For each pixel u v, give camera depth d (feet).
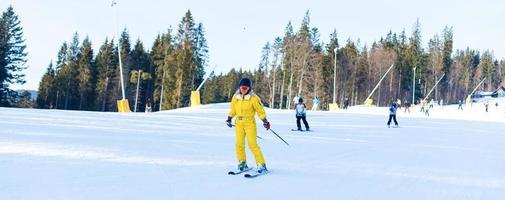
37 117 50.26
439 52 332.60
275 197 18.22
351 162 28.94
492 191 21.52
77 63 225.97
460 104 173.37
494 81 430.61
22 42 199.93
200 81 212.64
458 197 19.86
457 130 69.97
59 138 31.58
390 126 73.05
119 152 26.94
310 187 20.43
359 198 18.80
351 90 269.64
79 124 44.47
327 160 29.25
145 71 243.60
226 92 331.36
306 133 51.37
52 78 225.35
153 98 228.22
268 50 276.00
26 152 24.66
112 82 225.56
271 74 265.34
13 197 15.99
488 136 59.62
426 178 24.27
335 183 21.63
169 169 22.72
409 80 297.53
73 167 21.57
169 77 196.34
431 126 77.82
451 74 344.08
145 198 16.89
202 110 100.78
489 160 33.47
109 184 18.70
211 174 22.18
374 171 25.80
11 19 197.36
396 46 312.91
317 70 237.66
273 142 38.65
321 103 245.24
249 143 22.97
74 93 222.28
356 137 49.32
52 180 18.75
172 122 55.93
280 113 100.12
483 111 161.07
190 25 200.23
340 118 91.56
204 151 29.94
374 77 290.35
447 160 32.42
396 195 19.71
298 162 27.66
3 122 40.86
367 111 155.33
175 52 199.31
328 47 265.95
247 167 23.38
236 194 18.39
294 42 233.35
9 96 195.11
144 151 28.09
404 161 30.86
